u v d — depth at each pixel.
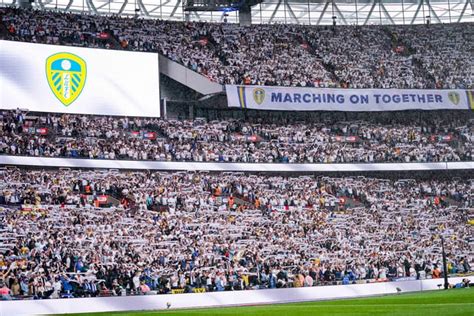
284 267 51.53
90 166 57.19
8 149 55.12
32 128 58.59
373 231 59.06
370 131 69.88
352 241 57.41
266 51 73.88
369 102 69.69
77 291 44.44
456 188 66.94
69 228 50.25
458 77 75.75
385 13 84.94
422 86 74.44
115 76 63.16
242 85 67.44
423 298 35.59
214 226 55.34
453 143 70.50
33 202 52.50
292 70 72.62
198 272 48.41
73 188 55.28
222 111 70.81
